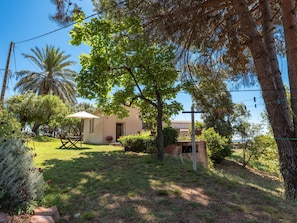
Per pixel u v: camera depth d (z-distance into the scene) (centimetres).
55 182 471
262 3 610
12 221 258
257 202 395
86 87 704
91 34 652
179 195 414
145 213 332
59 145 1359
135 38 653
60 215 325
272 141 1181
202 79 795
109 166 651
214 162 1287
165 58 704
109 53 681
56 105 1909
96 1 656
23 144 347
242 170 1285
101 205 359
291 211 365
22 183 299
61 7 559
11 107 1645
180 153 934
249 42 558
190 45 720
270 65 565
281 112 527
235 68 767
